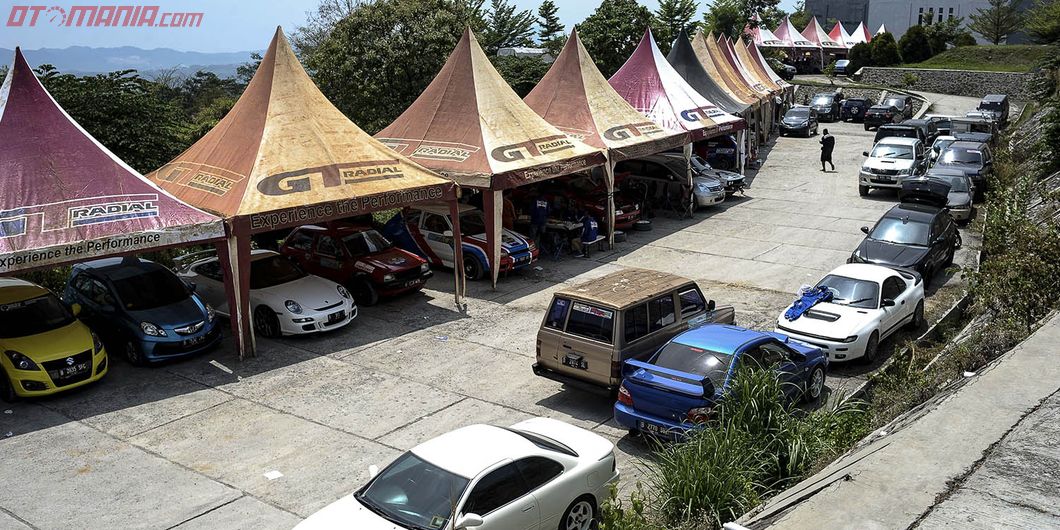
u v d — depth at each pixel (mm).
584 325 11461
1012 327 10977
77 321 13242
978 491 6145
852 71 70750
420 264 17234
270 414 11867
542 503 7734
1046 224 16062
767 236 22562
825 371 12062
